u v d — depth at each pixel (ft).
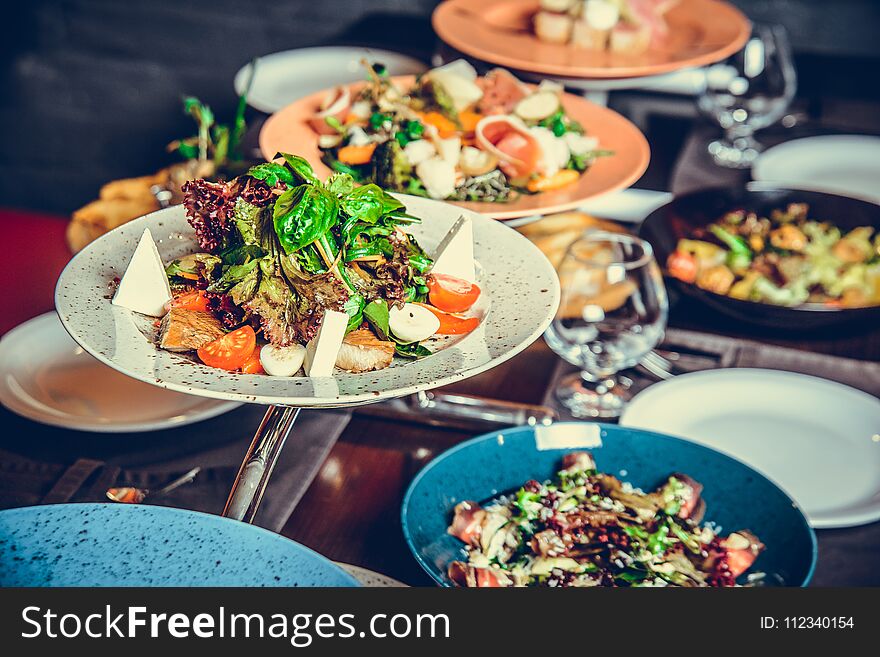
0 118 10.63
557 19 5.78
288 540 2.36
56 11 10.12
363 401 2.23
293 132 4.44
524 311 2.65
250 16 10.00
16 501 2.84
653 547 2.69
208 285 2.63
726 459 2.88
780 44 5.83
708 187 4.77
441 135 4.36
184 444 3.16
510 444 2.96
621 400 3.49
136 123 10.49
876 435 3.32
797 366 3.77
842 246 4.44
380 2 9.80
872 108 6.45
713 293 3.87
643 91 6.41
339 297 2.41
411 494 2.70
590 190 4.09
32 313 4.03
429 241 3.06
